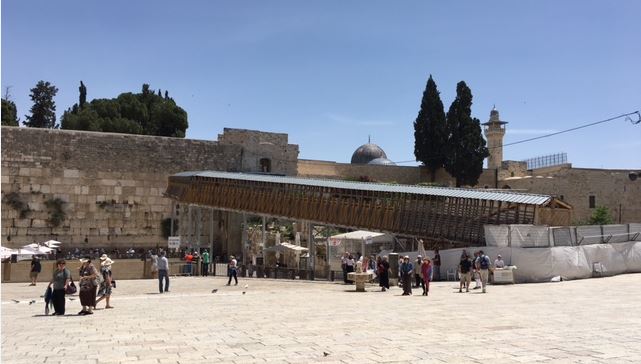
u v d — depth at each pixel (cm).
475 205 3325
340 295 2317
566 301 1930
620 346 1065
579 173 6506
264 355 1011
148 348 1098
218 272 4472
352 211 3900
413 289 2580
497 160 7906
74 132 5812
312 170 7069
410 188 3753
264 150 6675
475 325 1371
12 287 3139
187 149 6288
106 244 5847
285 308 1822
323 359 969
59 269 1772
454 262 3047
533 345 1082
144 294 2528
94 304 1775
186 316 1638
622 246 3194
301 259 4625
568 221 3378
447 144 7419
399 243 3709
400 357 979
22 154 5575
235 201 4841
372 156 9069
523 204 3209
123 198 5956
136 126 7994
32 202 5581
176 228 6094
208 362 955
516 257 2847
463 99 7438
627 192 6544
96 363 959
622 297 2039
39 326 1461
